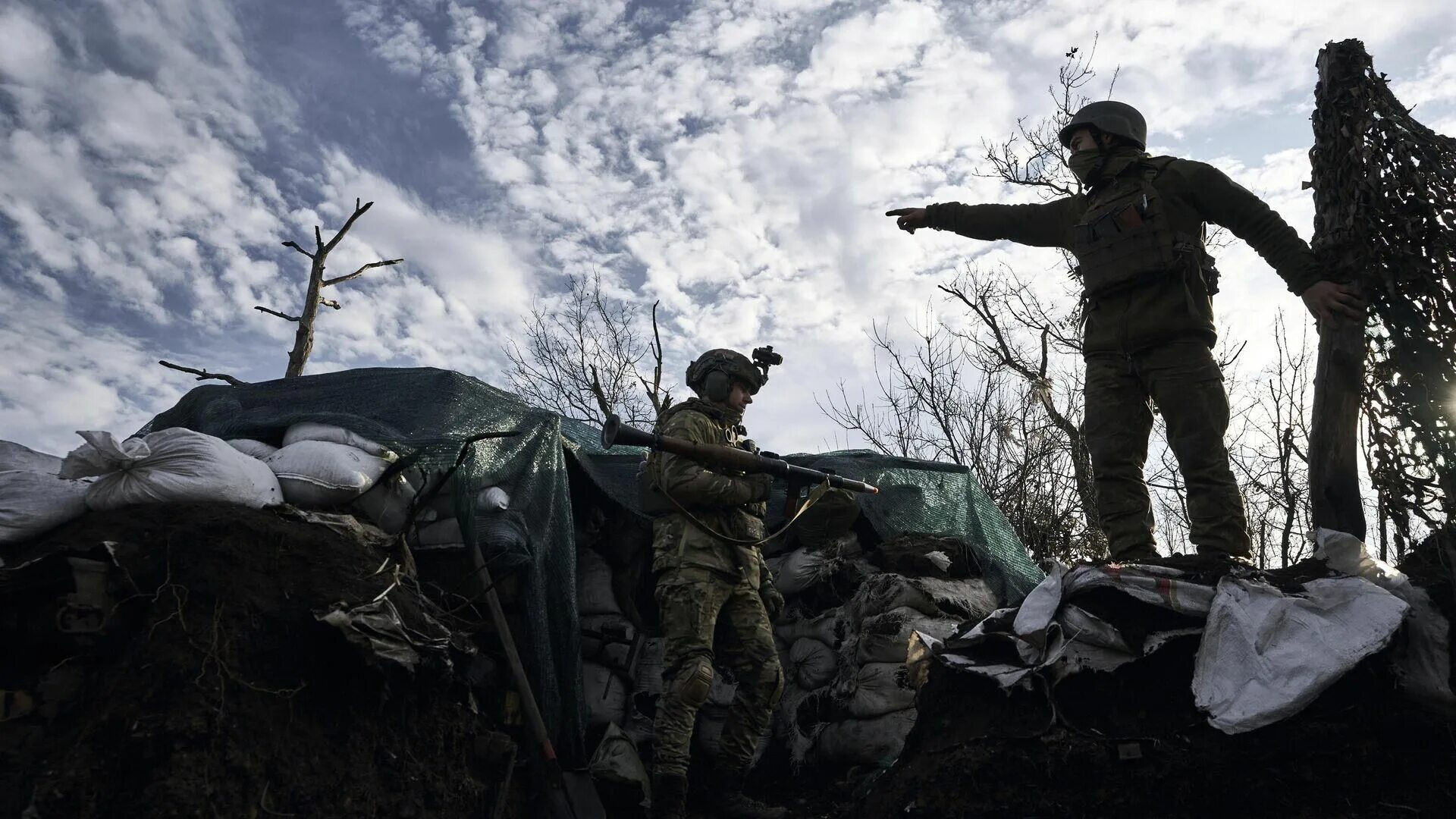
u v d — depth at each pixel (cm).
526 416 476
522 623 411
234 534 319
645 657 495
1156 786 305
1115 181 372
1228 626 316
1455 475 326
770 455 443
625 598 506
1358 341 347
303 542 333
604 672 480
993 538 604
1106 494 373
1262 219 352
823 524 539
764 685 409
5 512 321
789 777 479
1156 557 364
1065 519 1062
